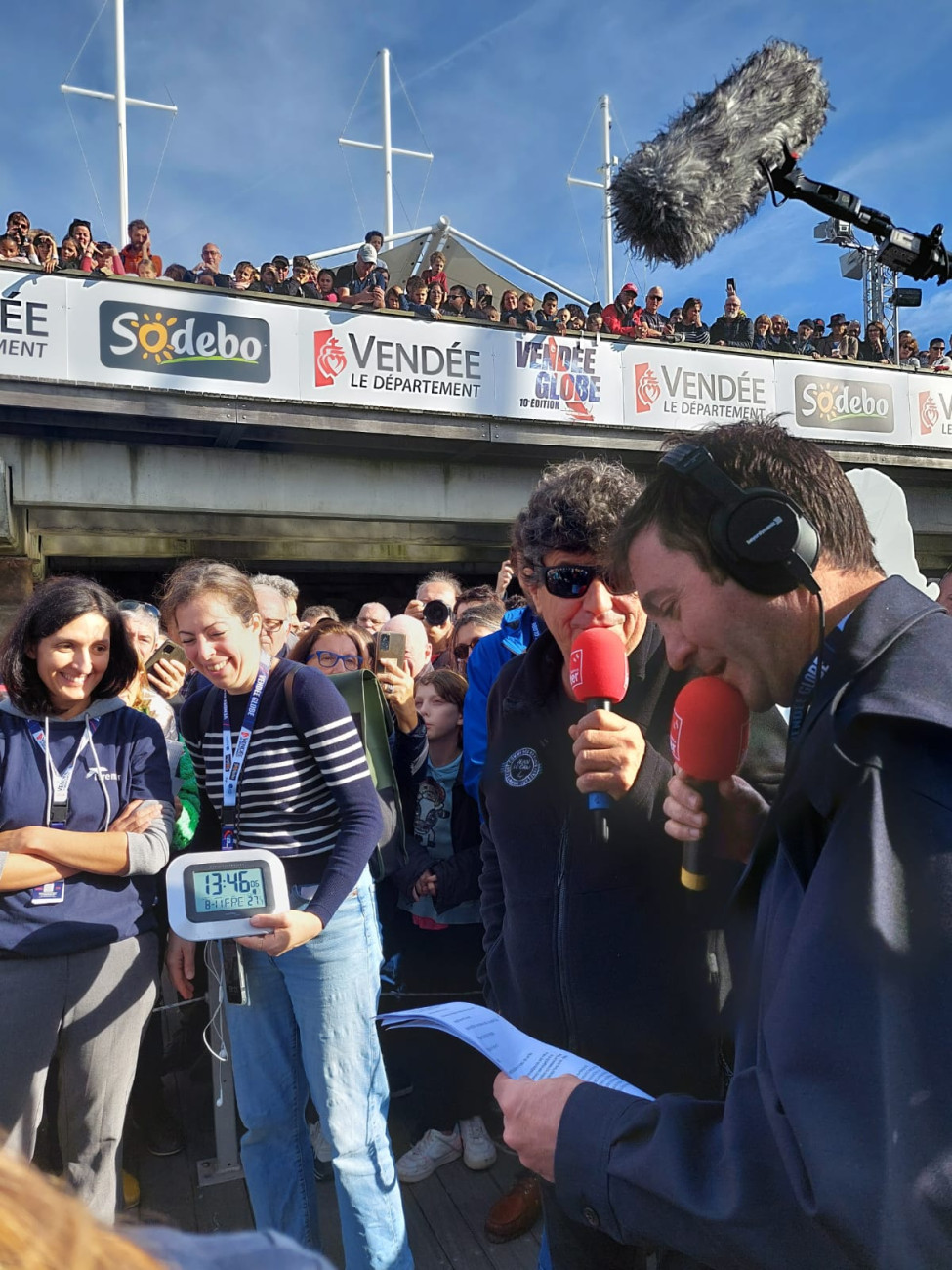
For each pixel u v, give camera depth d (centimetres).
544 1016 145
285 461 973
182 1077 311
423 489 1027
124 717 206
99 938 186
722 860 131
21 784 190
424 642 294
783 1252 66
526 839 148
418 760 273
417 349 885
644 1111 81
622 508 138
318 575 1349
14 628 193
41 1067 182
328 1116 186
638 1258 144
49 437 886
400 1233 188
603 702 133
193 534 1001
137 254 849
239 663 191
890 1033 60
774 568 78
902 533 182
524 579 152
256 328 829
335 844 191
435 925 270
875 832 65
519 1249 219
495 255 1352
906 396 1086
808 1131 62
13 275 753
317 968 188
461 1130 256
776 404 1024
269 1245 45
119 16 1363
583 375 948
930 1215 57
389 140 1697
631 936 137
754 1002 86
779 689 84
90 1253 34
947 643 72
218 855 180
